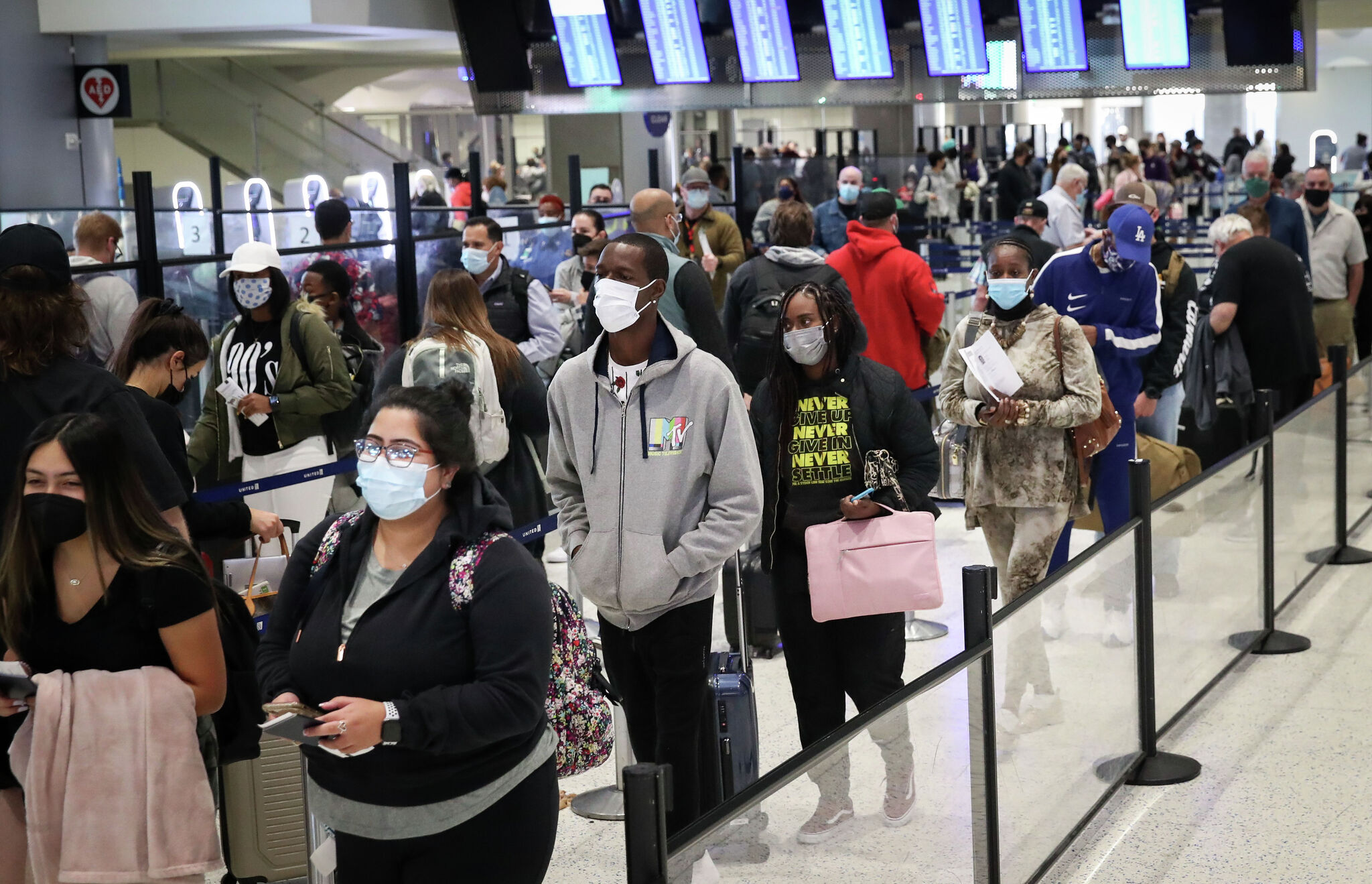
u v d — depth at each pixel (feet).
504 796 8.14
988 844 10.60
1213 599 16.63
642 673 11.62
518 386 16.06
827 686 12.75
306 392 17.33
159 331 12.84
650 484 10.87
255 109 63.67
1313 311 28.43
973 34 37.52
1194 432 23.91
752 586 18.07
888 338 20.34
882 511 12.31
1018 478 15.20
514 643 7.84
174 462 12.22
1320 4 85.97
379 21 45.73
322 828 10.00
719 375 10.94
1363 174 67.21
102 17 43.70
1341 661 17.79
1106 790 13.58
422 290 22.82
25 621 8.94
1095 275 16.94
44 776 8.82
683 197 35.76
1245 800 13.82
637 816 6.63
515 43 40.96
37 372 10.41
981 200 52.13
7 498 10.36
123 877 8.89
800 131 100.07
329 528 8.57
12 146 43.24
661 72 40.34
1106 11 36.70
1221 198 67.51
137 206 17.25
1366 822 13.21
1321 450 21.03
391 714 7.41
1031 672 11.46
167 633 9.06
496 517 8.12
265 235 39.17
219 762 10.09
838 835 8.41
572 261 27.45
